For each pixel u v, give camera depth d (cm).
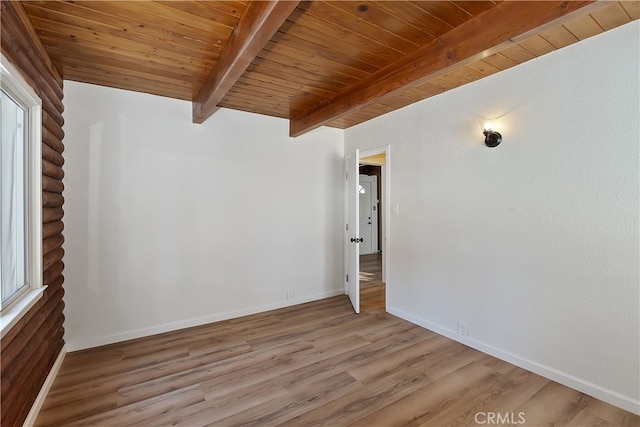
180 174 321
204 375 233
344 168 449
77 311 272
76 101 271
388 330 319
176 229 319
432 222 314
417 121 329
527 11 160
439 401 203
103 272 284
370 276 568
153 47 216
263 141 374
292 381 226
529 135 238
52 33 195
